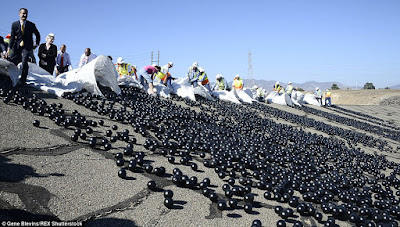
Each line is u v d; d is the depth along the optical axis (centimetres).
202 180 512
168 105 1146
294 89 3189
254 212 430
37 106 711
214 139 775
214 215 399
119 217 349
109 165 493
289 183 566
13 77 865
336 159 907
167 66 1550
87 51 1314
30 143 505
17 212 315
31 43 873
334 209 467
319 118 2077
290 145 945
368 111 3275
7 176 381
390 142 1672
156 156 589
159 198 414
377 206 553
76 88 969
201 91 1634
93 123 677
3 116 600
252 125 1138
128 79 1359
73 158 488
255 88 2508
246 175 577
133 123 751
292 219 433
